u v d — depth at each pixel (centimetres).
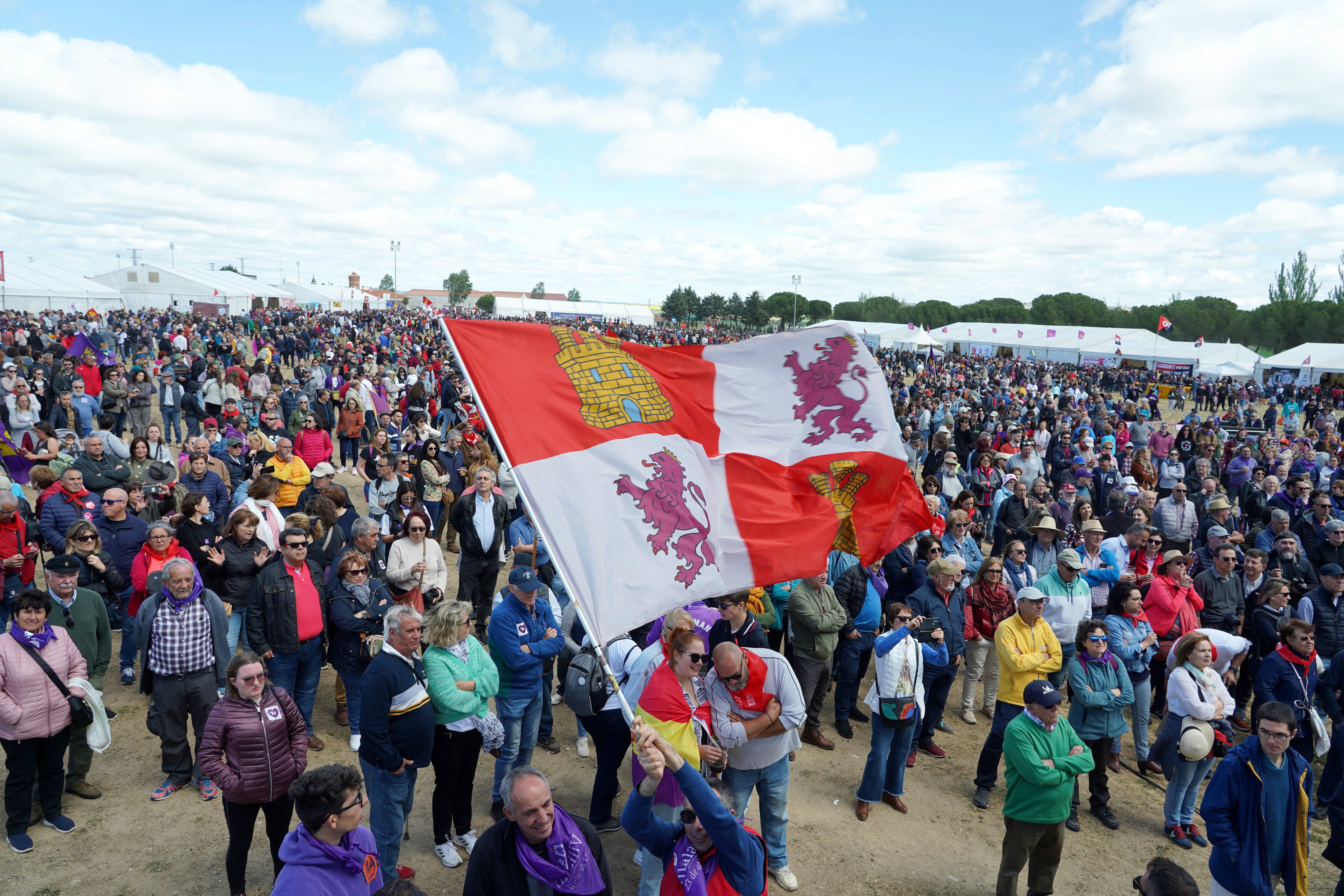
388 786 504
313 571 714
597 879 372
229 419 1741
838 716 828
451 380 1861
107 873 541
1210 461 1691
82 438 1625
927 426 2189
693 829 368
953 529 977
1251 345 8975
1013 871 543
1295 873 480
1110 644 773
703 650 508
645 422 498
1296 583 937
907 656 658
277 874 549
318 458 1294
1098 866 629
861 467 550
